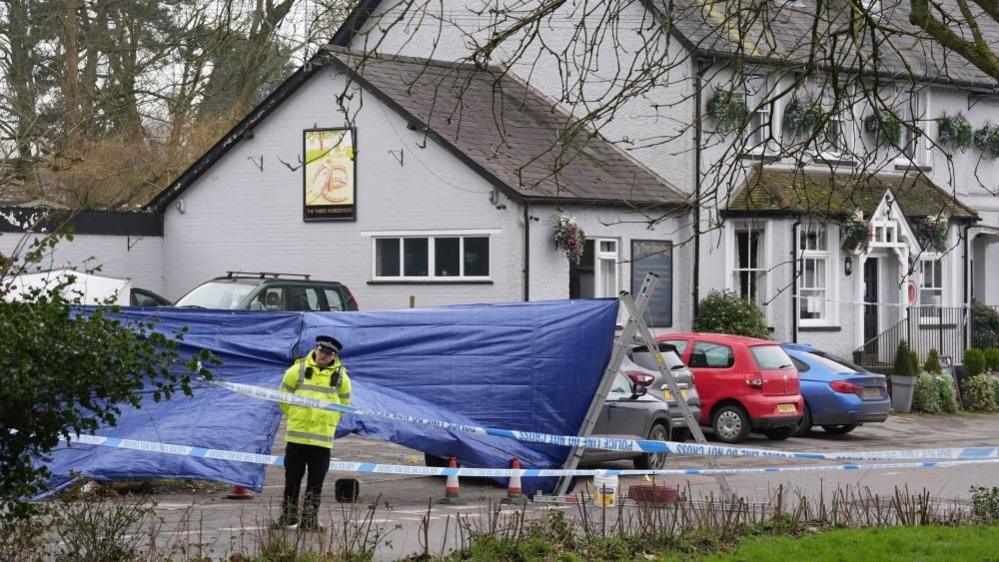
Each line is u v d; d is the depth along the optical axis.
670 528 23.00
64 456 27.38
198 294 47.75
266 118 56.78
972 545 22.56
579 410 30.28
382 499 28.94
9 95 51.75
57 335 16.91
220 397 29.09
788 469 27.03
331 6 23.62
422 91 56.34
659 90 58.31
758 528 24.08
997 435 49.59
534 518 24.42
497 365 30.28
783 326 58.75
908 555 21.61
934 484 34.50
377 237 54.69
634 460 35.22
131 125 63.16
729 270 59.22
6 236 52.19
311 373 24.39
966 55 21.31
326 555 20.09
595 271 54.97
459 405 30.11
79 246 55.47
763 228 59.12
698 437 27.75
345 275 55.34
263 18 32.97
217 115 69.31
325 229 55.72
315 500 23.27
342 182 55.28
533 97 61.34
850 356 61.41
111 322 17.58
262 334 30.28
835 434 48.19
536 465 30.00
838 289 60.94
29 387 16.52
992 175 69.88
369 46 63.22
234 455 24.05
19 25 55.16
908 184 64.88
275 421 29.14
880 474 36.84
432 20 62.88
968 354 60.50
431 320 30.67
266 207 56.91
